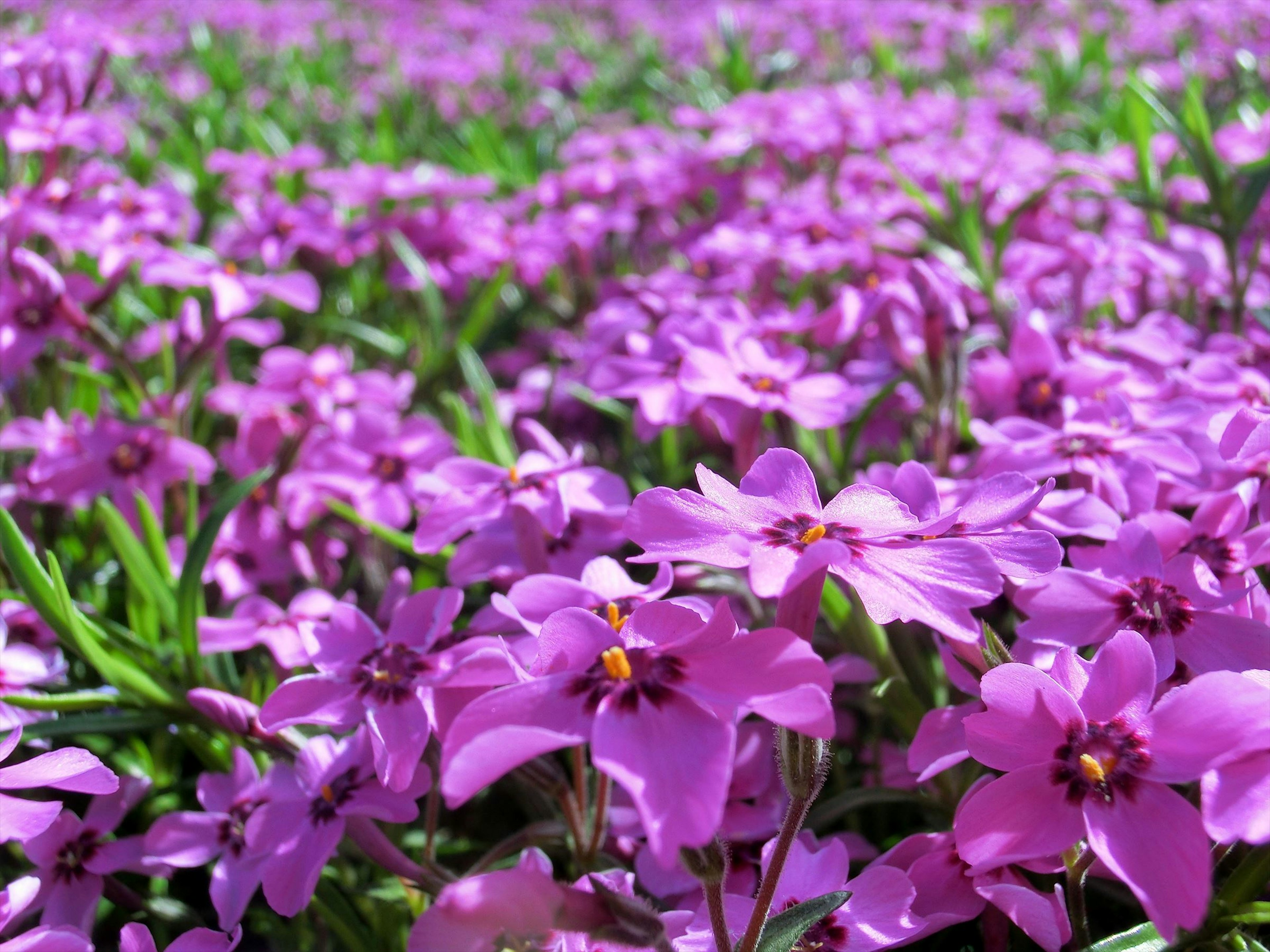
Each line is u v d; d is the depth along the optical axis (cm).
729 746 10
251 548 20
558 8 79
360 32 69
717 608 11
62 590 14
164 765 18
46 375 23
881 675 15
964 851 11
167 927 16
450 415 25
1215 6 46
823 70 52
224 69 51
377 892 15
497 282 26
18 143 23
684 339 18
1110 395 16
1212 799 10
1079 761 11
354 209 35
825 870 12
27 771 11
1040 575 11
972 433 16
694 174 31
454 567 16
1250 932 13
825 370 23
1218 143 27
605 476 17
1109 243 25
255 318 31
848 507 11
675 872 14
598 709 10
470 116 51
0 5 58
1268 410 13
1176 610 13
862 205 27
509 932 10
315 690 13
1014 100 39
